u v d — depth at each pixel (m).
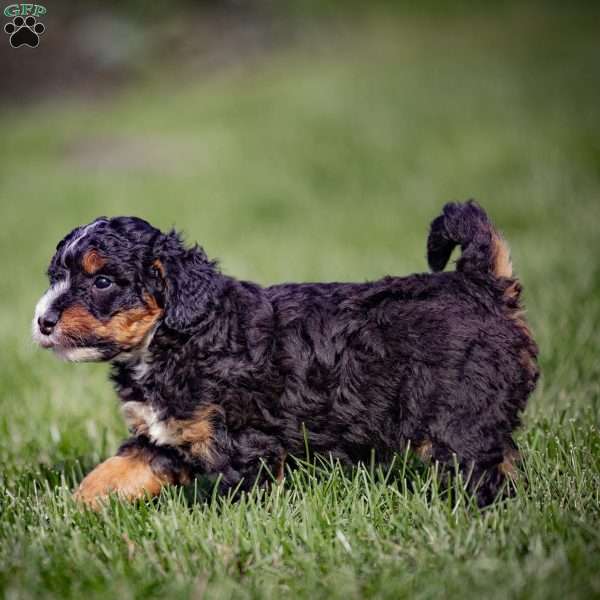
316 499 5.38
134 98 34.00
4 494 6.07
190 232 16.89
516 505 5.24
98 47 38.50
